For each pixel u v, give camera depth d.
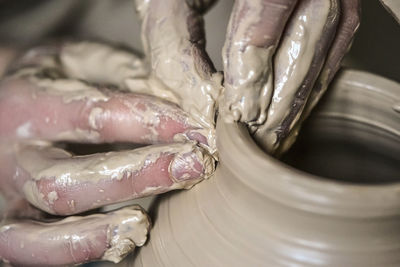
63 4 0.52
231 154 0.26
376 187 0.25
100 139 0.33
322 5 0.28
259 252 0.26
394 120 0.30
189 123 0.30
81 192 0.30
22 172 0.32
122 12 0.52
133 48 0.48
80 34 0.49
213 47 0.47
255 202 0.26
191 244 0.28
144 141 0.32
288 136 0.30
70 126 0.33
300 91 0.28
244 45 0.27
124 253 0.30
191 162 0.28
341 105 0.31
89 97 0.33
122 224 0.29
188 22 0.33
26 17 0.50
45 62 0.38
